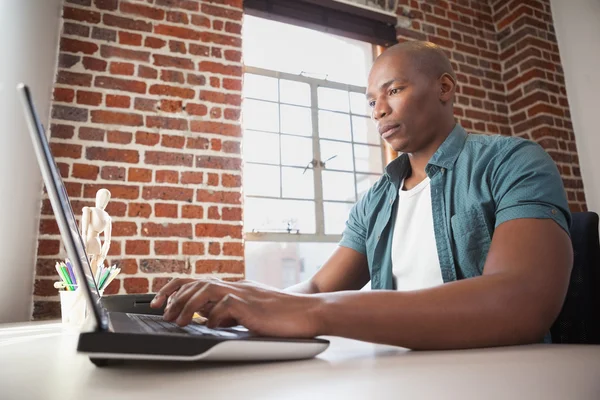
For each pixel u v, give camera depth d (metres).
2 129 1.31
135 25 1.94
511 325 0.46
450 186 0.84
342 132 3.17
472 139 0.88
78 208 1.70
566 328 0.85
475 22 2.97
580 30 2.87
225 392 0.28
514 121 2.88
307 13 2.48
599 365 0.35
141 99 1.89
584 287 0.85
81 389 0.29
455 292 0.47
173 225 1.83
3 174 1.32
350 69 3.32
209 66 2.04
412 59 0.90
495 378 0.30
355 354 0.45
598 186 2.71
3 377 0.34
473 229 0.78
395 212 0.98
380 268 0.97
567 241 0.57
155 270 1.76
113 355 0.32
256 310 0.44
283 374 0.34
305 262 6.74
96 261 0.96
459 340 0.45
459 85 2.79
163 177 1.86
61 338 0.70
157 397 0.27
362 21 2.64
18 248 1.44
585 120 2.80
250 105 2.85
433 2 2.86
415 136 0.91
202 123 1.97
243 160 2.03
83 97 1.79
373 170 3.33
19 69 1.43
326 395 0.26
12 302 1.41
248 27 2.99
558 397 0.25
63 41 1.80
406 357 0.41
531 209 0.59
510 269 0.52
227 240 1.91
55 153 1.71
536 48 2.86
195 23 2.06
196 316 0.64
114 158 1.79
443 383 0.29
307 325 0.44
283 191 2.86
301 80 3.05
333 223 3.41
